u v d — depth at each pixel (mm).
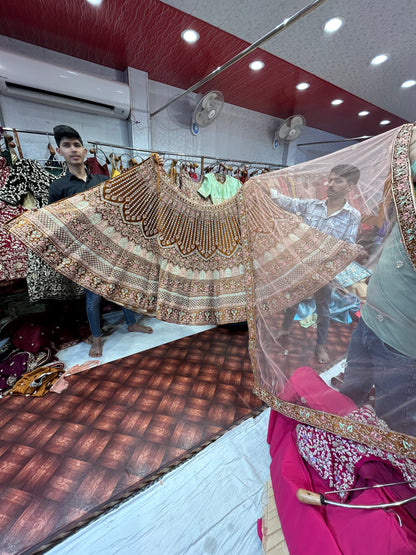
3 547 761
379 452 653
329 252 761
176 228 1173
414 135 565
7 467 999
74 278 1086
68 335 1934
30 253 1593
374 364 673
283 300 898
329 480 700
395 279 567
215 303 1197
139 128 2451
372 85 2498
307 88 2588
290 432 906
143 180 1136
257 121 3387
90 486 937
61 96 2016
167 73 2365
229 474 990
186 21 1669
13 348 1717
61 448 1087
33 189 1697
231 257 1136
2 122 1955
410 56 1990
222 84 2535
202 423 1234
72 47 1967
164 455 1065
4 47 1850
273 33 1245
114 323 2271
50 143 2068
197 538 793
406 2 1444
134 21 1660
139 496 908
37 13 1595
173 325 2266
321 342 803
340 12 1527
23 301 2131
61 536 790
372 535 509
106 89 2096
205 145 3070
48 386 1454
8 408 1304
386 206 603
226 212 1099
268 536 728
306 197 806
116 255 1147
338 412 728
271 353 954
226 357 1797
